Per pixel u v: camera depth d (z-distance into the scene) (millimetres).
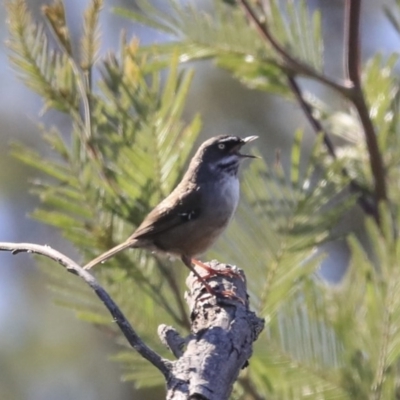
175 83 8484
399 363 8305
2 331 19656
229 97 18922
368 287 7449
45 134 8352
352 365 7562
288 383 7809
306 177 8211
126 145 8359
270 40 9586
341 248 17391
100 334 19672
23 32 8438
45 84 8461
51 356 19562
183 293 9172
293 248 8094
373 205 9906
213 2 10109
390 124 9922
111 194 8391
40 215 8398
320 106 10789
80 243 8508
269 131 18891
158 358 6328
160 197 8477
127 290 8578
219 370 6418
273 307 8078
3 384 19250
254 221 8133
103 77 8500
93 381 19438
